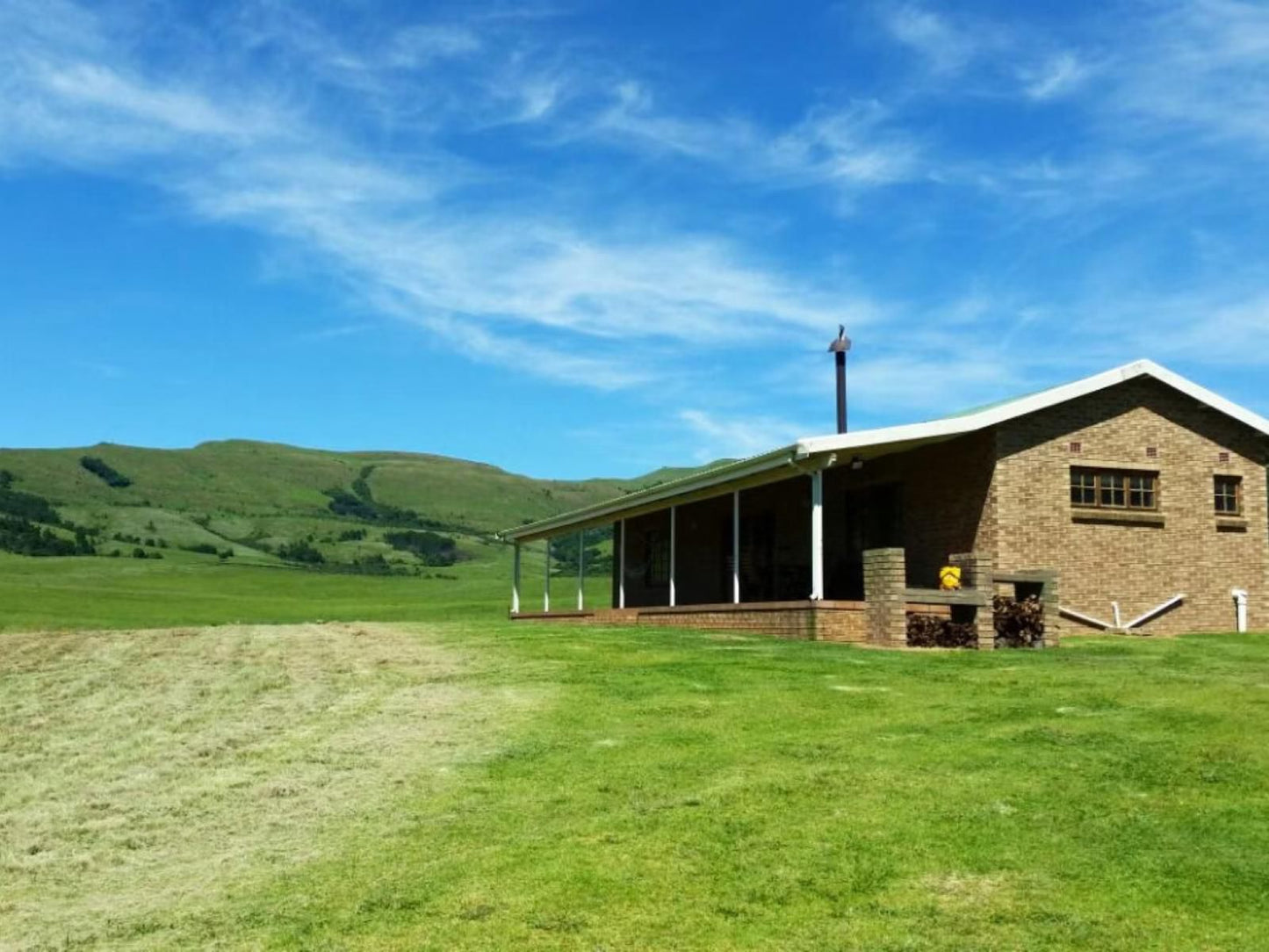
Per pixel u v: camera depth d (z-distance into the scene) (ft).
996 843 19.61
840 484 69.15
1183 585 60.39
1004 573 47.75
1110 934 15.93
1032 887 17.69
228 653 51.39
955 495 59.06
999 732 27.61
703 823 21.50
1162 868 18.16
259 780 26.96
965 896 17.49
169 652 52.54
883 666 40.11
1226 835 19.34
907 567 62.54
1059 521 57.62
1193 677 35.35
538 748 28.60
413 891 19.08
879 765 24.95
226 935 17.74
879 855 19.39
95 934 18.13
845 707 32.19
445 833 22.18
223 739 31.63
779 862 19.34
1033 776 23.36
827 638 50.60
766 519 77.20
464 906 18.20
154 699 38.86
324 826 23.25
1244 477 63.16
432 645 50.96
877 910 17.15
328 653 49.93
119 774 28.22
